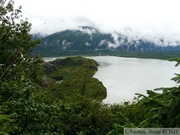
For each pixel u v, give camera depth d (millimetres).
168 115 6094
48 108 10508
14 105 9109
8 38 24453
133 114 24797
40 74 26625
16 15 26922
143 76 157625
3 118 8258
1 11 26109
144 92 100250
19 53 23484
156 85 120375
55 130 14422
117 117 25312
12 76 18938
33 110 9312
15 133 9727
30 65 25016
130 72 178500
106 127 24359
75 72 141875
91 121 24125
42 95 12594
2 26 24031
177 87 6121
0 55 23203
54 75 137250
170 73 177750
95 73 162500
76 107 25719
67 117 21562
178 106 5777
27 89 9461
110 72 172500
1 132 7828
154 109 6371
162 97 6801
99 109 26312
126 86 116438
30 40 26453
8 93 11375
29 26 27219
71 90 62562
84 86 61969
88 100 27078
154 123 6496
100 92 86500
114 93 98000
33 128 9984
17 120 9914
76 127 22625
